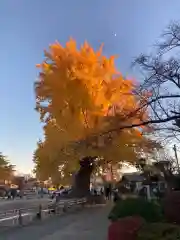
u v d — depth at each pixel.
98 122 15.67
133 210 10.05
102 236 13.75
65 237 13.84
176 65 12.09
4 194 62.31
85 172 37.81
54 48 32.47
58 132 33.84
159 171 29.17
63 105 28.28
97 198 34.78
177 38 11.94
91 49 30.36
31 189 96.25
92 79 25.42
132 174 39.53
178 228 8.15
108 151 29.84
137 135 25.70
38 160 40.81
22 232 15.22
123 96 18.06
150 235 7.80
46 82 29.77
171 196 10.04
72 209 27.92
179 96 12.01
